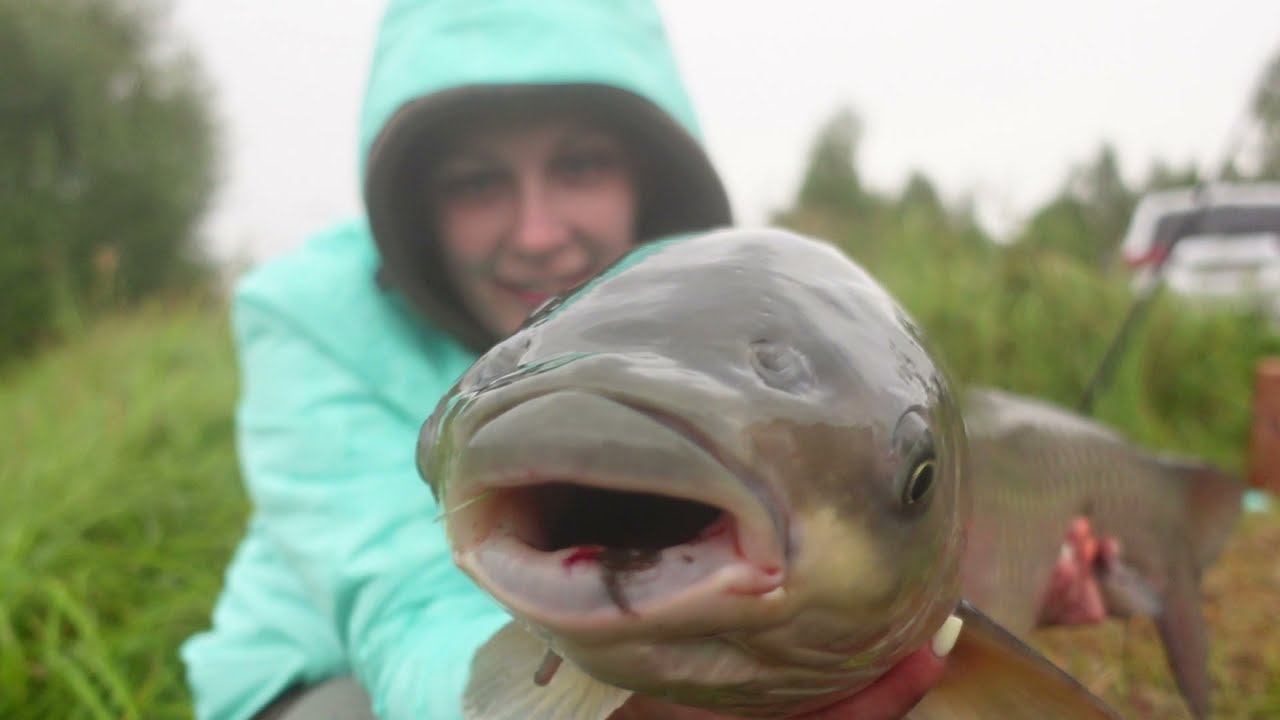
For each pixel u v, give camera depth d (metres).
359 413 0.50
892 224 1.55
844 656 0.24
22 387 1.68
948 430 0.26
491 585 0.19
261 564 0.54
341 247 0.57
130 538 0.82
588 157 0.54
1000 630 0.29
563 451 0.18
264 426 0.51
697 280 0.23
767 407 0.21
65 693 0.58
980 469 0.44
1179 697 0.59
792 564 0.21
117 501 0.87
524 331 0.23
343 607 0.46
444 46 0.51
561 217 0.53
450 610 0.43
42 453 0.99
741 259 0.24
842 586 0.22
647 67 0.54
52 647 0.57
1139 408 1.17
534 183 0.53
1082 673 0.60
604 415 0.19
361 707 0.46
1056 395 1.18
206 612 0.69
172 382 1.32
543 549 0.21
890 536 0.23
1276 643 0.64
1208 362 1.25
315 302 0.52
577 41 0.51
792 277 0.24
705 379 0.20
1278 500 1.00
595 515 0.22
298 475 0.49
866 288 0.26
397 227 0.51
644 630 0.20
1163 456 0.64
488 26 0.51
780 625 0.22
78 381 1.39
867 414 0.22
